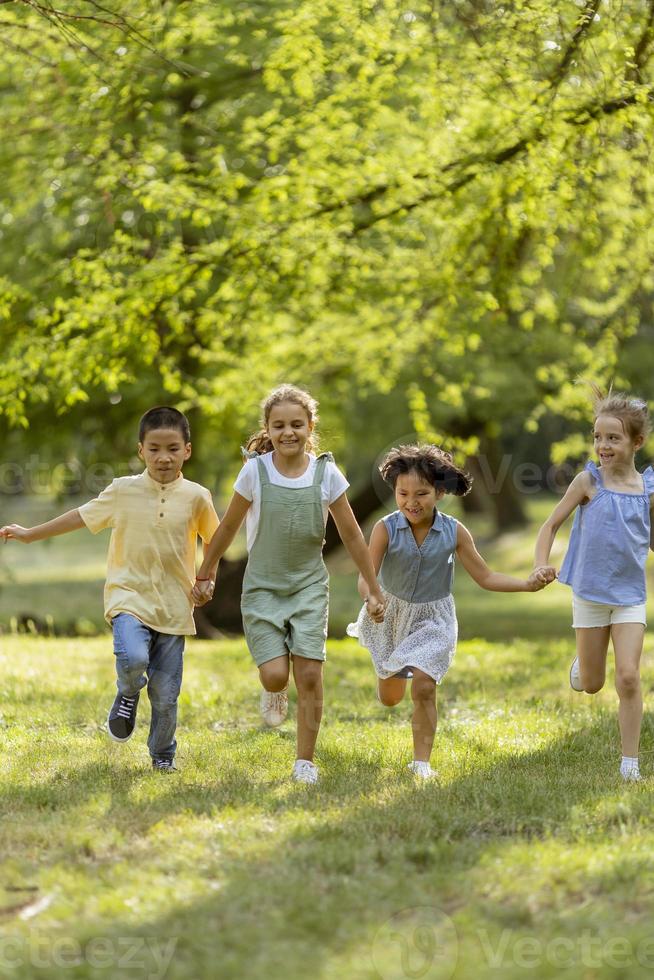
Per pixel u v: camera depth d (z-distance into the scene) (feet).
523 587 24.06
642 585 24.31
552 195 45.24
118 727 23.59
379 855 17.46
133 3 44.45
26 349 53.83
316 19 44.34
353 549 23.53
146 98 53.67
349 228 49.49
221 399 59.72
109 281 49.62
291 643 22.90
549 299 57.77
